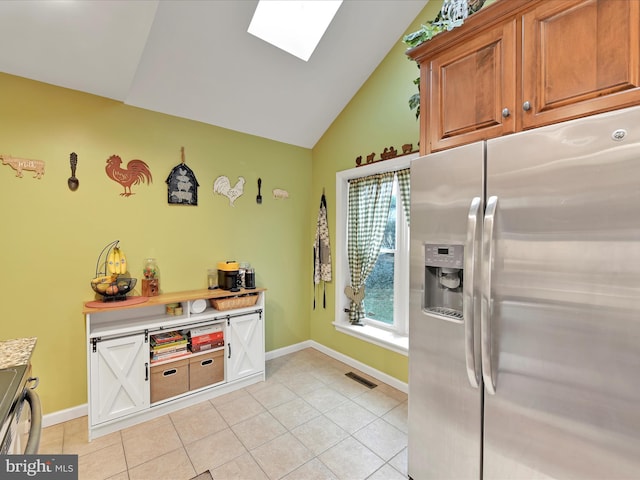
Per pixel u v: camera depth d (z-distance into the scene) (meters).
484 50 1.31
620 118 0.92
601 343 0.96
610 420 0.94
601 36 1.01
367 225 2.96
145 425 2.08
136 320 2.27
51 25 1.58
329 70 2.62
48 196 2.02
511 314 1.14
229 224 2.86
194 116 2.60
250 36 2.17
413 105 1.89
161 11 1.85
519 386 1.13
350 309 3.16
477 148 1.24
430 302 1.50
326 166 3.29
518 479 1.14
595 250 0.96
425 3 2.37
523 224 1.11
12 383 0.94
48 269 2.04
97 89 2.12
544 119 1.13
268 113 2.84
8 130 1.90
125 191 2.31
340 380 2.74
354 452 1.84
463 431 1.31
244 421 2.13
